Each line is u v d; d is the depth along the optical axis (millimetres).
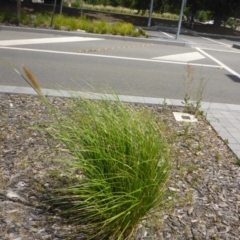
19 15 16453
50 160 3625
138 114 3133
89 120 2857
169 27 29094
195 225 2861
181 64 11172
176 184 3439
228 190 3479
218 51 15477
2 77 7500
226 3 30641
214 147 4578
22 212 2814
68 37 14742
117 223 2520
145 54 12430
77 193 2893
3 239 2502
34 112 5113
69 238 2570
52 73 8312
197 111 5906
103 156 2521
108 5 45938
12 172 3385
